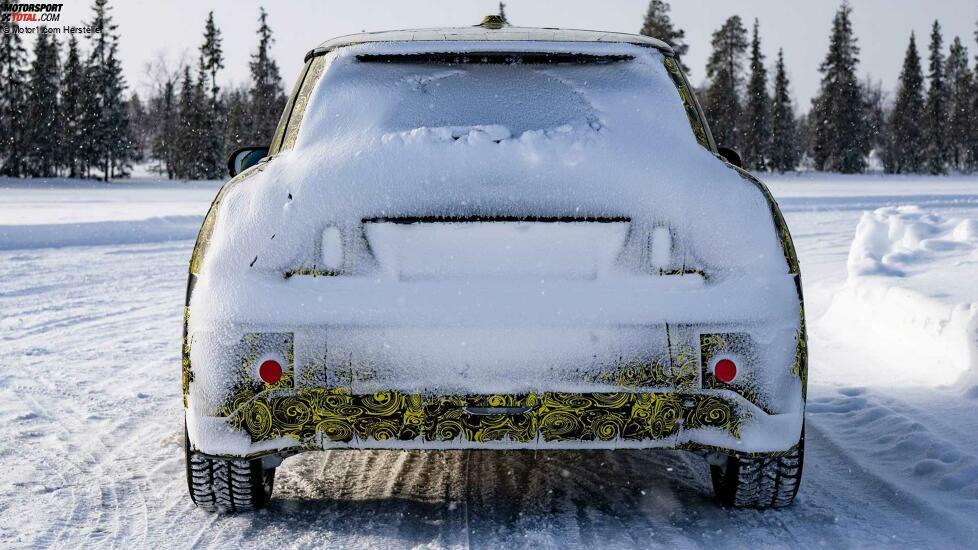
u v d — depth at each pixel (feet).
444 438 8.46
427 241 8.60
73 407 15.43
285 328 8.39
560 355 8.37
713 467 10.69
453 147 9.02
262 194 8.93
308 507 10.40
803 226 61.82
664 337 8.39
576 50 10.48
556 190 8.68
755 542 9.30
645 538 9.43
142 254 44.93
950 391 15.42
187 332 8.62
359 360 8.38
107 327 24.32
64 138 282.77
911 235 28.81
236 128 292.20
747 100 301.63
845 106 307.37
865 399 15.30
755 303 8.48
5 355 20.15
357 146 9.29
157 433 13.79
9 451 12.73
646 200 8.70
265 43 282.56
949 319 17.21
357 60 10.47
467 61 10.45
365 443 8.50
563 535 9.52
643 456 12.66
